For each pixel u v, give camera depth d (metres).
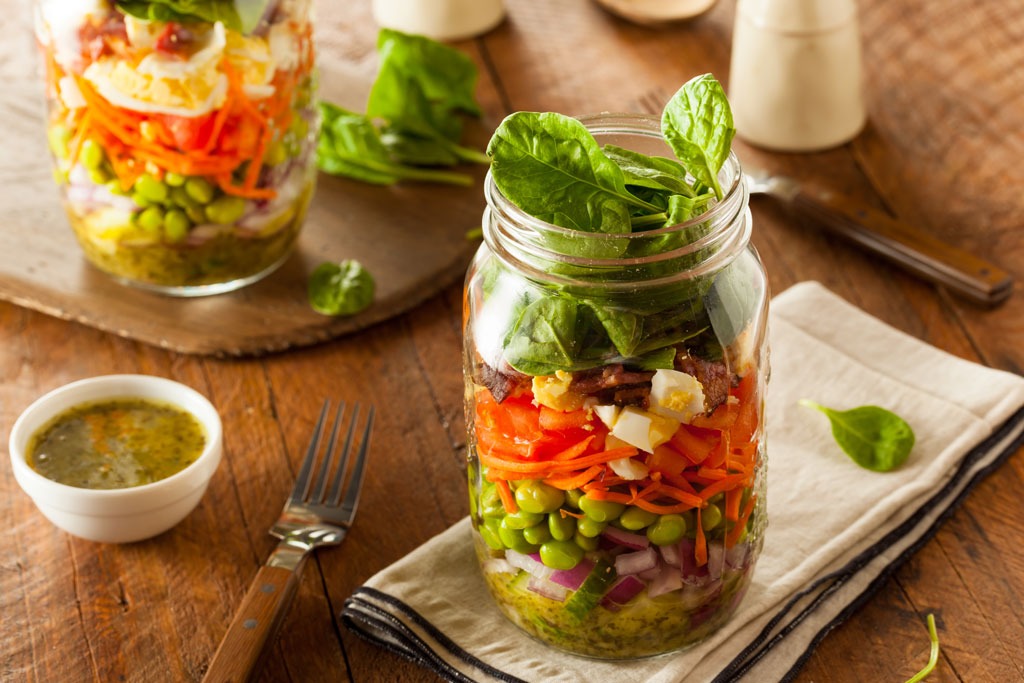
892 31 1.19
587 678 0.80
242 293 0.99
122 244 0.96
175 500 0.85
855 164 1.07
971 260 0.98
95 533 0.85
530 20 1.23
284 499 0.89
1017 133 1.09
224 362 0.96
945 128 1.09
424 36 1.10
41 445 0.86
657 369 0.75
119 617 0.84
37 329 0.98
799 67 1.05
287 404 0.94
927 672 0.80
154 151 0.91
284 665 0.82
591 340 0.75
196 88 0.90
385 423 0.93
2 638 0.83
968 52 1.16
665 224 0.75
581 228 0.75
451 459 0.91
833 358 0.93
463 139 1.09
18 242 1.01
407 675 0.82
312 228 1.03
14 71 1.15
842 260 1.01
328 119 1.06
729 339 0.76
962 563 0.85
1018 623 0.83
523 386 0.76
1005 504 0.88
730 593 0.80
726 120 0.74
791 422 0.91
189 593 0.85
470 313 0.79
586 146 0.74
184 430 0.87
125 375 0.91
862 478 0.88
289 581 0.82
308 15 0.94
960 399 0.91
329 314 0.97
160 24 0.89
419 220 1.04
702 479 0.77
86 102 0.91
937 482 0.87
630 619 0.79
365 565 0.86
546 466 0.76
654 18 1.20
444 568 0.85
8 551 0.86
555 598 0.79
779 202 1.04
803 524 0.86
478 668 0.81
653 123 0.78
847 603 0.83
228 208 0.94
